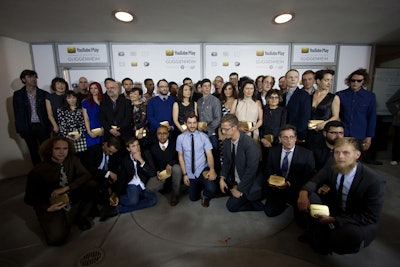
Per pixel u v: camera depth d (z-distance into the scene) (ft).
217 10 9.17
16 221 7.72
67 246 6.24
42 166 6.70
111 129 9.69
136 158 8.35
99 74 13.74
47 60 13.24
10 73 11.81
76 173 7.38
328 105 8.33
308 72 9.08
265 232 6.67
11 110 11.83
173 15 9.59
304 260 5.46
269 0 8.37
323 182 6.25
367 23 10.84
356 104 8.75
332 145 7.20
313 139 8.34
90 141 10.37
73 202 7.18
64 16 9.52
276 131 8.99
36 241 6.54
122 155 9.61
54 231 6.17
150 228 6.98
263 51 14.29
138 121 11.07
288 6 8.91
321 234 5.55
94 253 5.90
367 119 8.91
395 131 12.32
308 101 8.41
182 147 8.53
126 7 8.84
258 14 9.60
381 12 9.54
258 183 7.83
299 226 6.95
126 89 12.55
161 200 8.91
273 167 7.72
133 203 8.00
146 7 8.85
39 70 13.24
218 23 10.57
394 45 15.05
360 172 5.28
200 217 7.58
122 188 8.23
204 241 6.28
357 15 9.84
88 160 8.72
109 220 7.50
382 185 5.05
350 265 5.27
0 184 11.14
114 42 13.47
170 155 9.08
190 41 13.65
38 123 11.03
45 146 6.72
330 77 8.25
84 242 6.38
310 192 6.13
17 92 10.56
